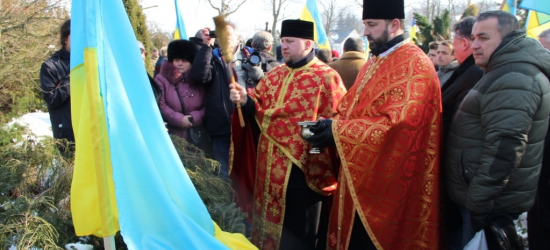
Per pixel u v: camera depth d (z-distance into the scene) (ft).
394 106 8.21
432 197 8.39
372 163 8.38
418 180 8.38
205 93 13.07
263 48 14.42
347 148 8.57
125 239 6.26
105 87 6.41
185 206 7.45
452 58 11.91
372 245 9.27
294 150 10.18
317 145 8.91
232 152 11.28
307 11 24.13
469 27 9.24
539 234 9.12
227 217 9.37
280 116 10.39
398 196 8.37
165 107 12.57
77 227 6.68
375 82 8.72
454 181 8.18
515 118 7.13
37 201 7.77
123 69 6.88
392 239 8.54
